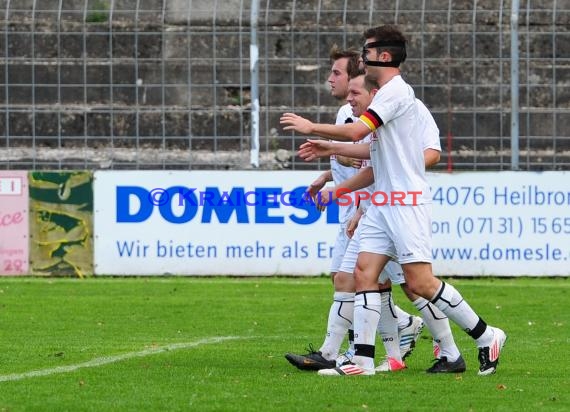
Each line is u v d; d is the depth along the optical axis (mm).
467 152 59938
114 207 57844
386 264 28219
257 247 57531
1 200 57875
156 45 61438
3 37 61938
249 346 34156
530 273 57094
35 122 62031
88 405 23125
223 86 61250
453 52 59844
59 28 60719
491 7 59531
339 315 28906
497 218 57000
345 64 30781
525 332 38094
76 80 61781
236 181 57469
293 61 59875
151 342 35094
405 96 26828
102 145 61781
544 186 56938
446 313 27578
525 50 60312
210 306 45812
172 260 57781
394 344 29609
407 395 24531
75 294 50125
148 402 23453
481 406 23234
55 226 57969
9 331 37938
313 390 25125
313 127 26906
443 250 57094
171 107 61438
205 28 61000
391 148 26922
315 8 59969
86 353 32125
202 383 26172
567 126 60188
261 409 22672
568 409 22938
